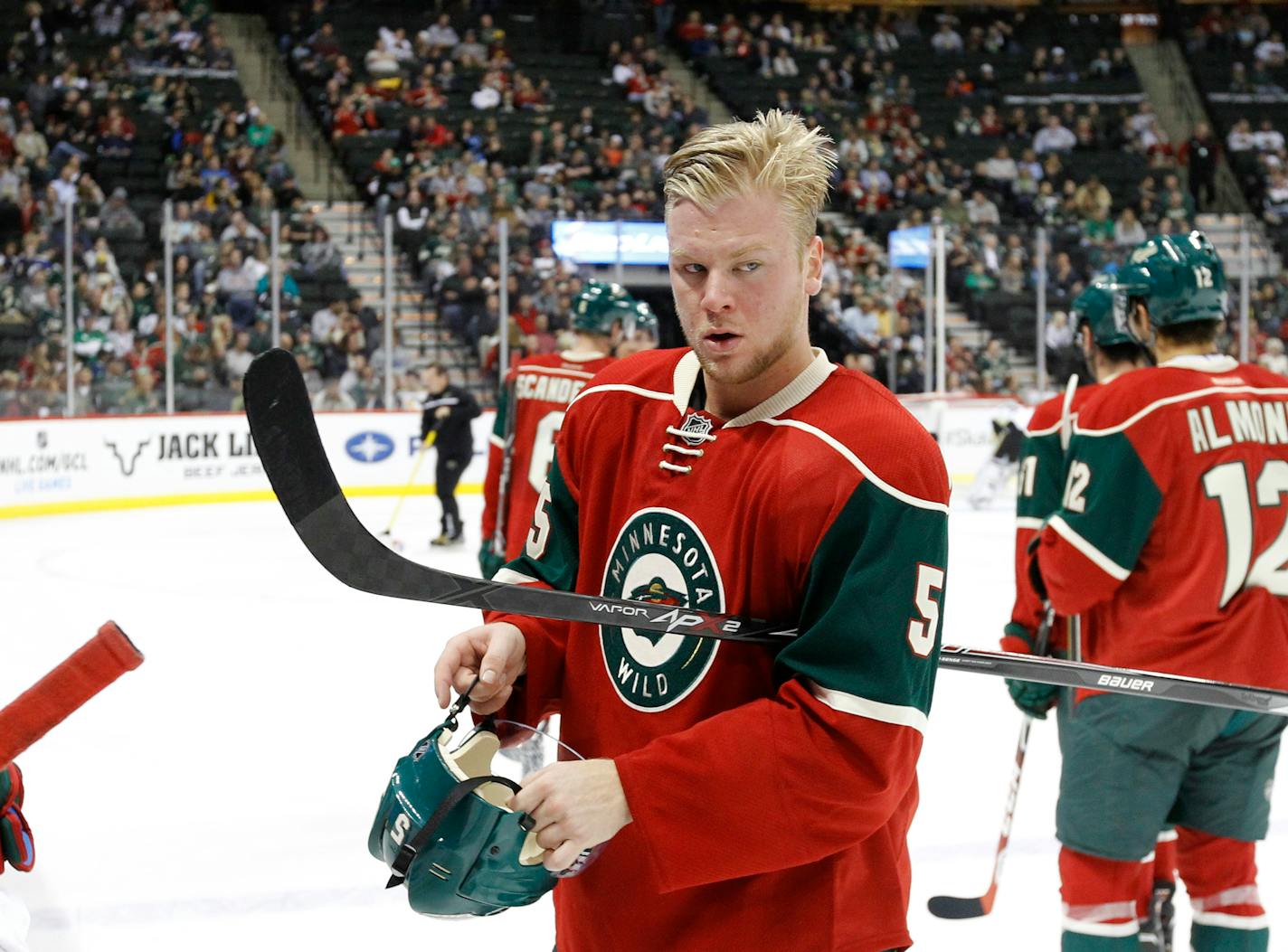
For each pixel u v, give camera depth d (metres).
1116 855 2.55
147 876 3.71
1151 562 2.54
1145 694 1.72
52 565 9.41
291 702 5.75
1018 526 2.80
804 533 1.47
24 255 12.67
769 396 1.54
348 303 13.58
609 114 19.62
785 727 1.42
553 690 1.72
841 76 21.25
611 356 4.89
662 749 1.42
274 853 3.92
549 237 14.22
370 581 1.33
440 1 20.50
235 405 13.23
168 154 17.08
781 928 1.53
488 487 5.06
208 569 9.31
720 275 1.45
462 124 18.56
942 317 14.50
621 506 1.64
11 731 1.27
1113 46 22.88
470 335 14.09
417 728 5.34
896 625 1.44
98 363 12.68
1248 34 23.03
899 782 1.47
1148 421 2.48
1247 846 2.61
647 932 1.58
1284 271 16.77
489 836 1.47
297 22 19.72
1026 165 19.80
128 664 1.28
